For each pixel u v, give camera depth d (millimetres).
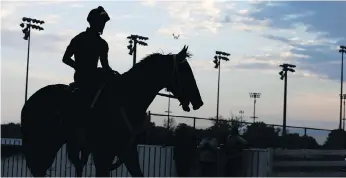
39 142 8508
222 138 9570
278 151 8258
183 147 8945
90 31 7793
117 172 9672
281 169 8312
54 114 8297
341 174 10055
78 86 7746
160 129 14203
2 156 11188
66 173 10102
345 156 10375
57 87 8500
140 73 7406
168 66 7379
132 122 7262
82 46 7672
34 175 8625
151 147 9492
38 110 8508
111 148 7234
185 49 7391
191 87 7277
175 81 7309
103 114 7297
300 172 8758
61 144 8539
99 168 7293
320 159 9500
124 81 7418
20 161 10875
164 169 9234
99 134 7289
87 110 7484
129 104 7289
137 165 7309
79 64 7707
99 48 7750
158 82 7418
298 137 19047
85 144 7797
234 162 8484
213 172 8648
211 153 8750
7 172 10977
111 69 7699
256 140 18359
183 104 7367
